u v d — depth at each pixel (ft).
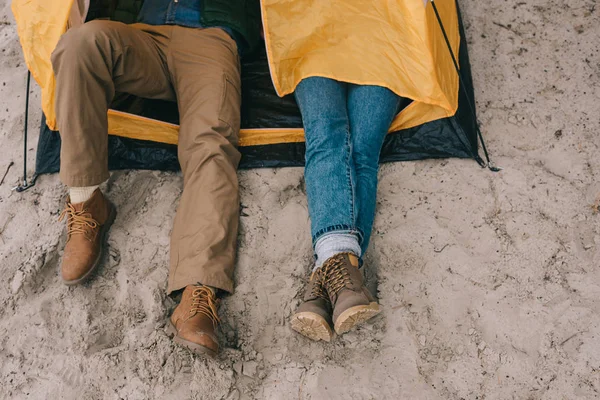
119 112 7.34
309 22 7.03
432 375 6.17
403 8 6.59
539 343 6.25
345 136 6.70
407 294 6.63
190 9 7.39
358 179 6.63
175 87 7.34
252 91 7.91
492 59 8.27
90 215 6.83
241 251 6.97
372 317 6.52
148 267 6.95
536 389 6.02
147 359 6.37
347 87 7.32
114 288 6.89
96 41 6.27
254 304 6.67
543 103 7.85
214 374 6.22
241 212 7.23
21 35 6.68
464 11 8.71
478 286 6.61
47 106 7.04
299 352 6.39
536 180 7.24
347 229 6.19
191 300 6.20
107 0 7.79
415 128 7.50
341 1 6.91
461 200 7.17
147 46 7.07
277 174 7.50
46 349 6.54
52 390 6.30
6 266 7.06
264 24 6.96
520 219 6.99
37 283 6.98
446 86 7.08
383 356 6.29
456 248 6.85
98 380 6.31
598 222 6.93
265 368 6.32
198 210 6.58
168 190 7.49
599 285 6.53
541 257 6.74
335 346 6.39
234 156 7.07
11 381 6.41
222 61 7.22
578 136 7.55
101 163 6.62
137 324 6.59
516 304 6.48
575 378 6.05
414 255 6.84
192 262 6.34
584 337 6.25
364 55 7.01
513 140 7.58
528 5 8.73
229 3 7.52
